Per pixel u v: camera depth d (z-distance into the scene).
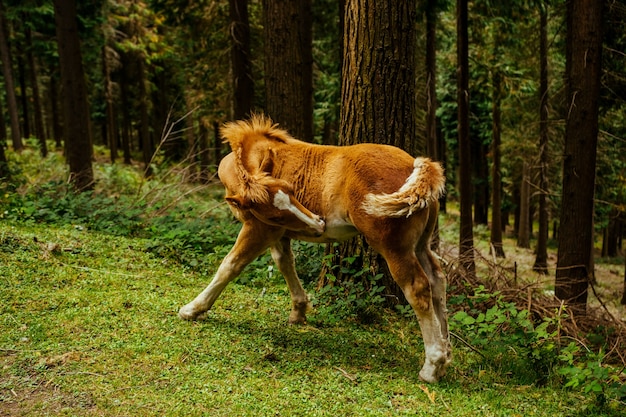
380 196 3.64
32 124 37.81
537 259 17.08
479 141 25.64
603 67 10.13
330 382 3.74
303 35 11.43
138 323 4.36
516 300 6.29
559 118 14.72
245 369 3.82
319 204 4.09
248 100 12.02
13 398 3.24
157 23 23.73
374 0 5.32
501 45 14.35
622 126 12.27
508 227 32.12
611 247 28.17
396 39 5.38
